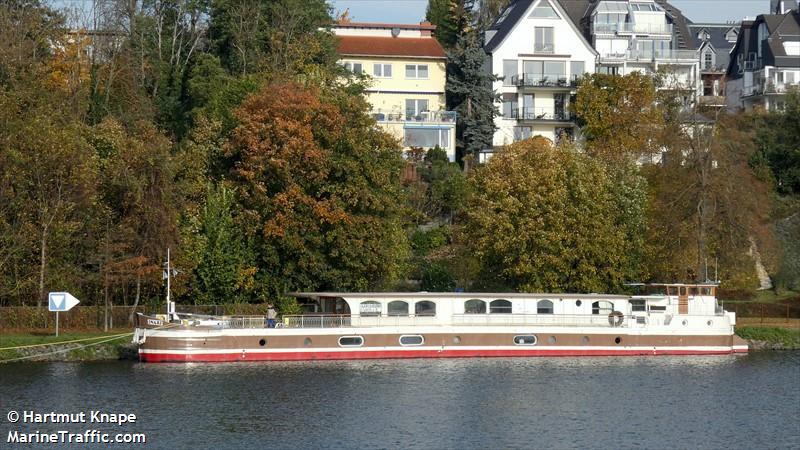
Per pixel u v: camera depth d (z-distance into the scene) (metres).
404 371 67.25
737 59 149.50
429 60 120.38
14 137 75.06
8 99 77.50
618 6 132.75
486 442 50.97
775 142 114.19
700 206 83.81
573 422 55.06
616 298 75.25
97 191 78.50
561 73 124.81
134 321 72.81
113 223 78.50
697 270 84.69
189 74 108.00
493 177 85.38
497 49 123.81
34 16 95.94
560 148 88.88
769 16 142.88
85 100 95.12
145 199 77.00
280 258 80.25
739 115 119.44
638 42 132.00
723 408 58.72
